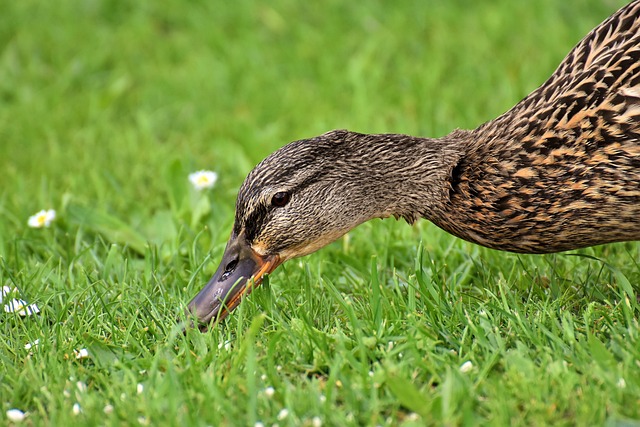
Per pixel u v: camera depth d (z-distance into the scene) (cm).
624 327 919
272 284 1060
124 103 1711
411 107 1572
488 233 998
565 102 962
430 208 1016
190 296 1030
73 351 920
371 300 952
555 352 859
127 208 1306
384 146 1014
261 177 1000
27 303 1021
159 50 1848
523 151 973
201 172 1270
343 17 1891
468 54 1717
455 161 1002
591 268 1070
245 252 1015
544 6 1820
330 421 796
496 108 1539
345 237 1186
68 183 1384
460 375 824
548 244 991
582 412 780
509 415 782
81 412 823
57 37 1898
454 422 784
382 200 1016
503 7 1838
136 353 932
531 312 945
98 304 1012
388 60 1752
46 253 1177
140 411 825
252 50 1797
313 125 1546
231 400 830
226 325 973
